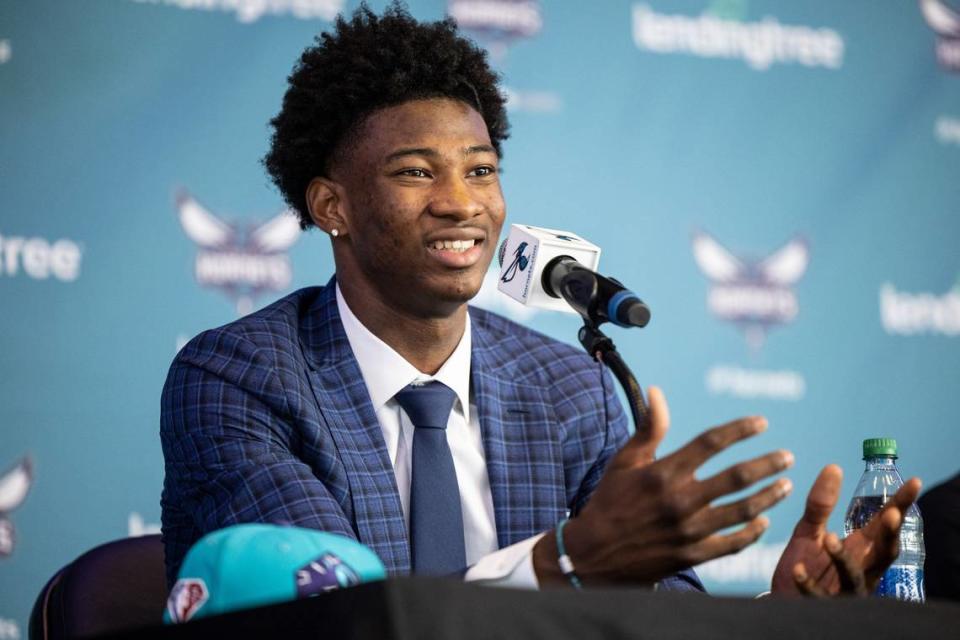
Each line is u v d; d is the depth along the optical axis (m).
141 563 8.37
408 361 8.44
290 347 8.34
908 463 15.32
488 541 8.27
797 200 15.40
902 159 15.82
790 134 15.49
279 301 8.87
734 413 14.81
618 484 5.53
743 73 15.44
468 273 8.07
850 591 5.75
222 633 3.80
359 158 8.22
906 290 15.59
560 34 14.90
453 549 7.98
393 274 8.10
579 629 3.81
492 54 14.66
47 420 13.06
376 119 8.23
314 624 3.69
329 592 3.71
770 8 15.62
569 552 5.62
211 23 13.92
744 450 14.81
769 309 15.11
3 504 12.89
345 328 8.52
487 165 8.22
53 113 13.41
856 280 15.45
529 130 14.65
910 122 15.91
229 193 13.76
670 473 5.38
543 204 14.59
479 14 14.66
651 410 5.51
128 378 13.31
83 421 13.16
